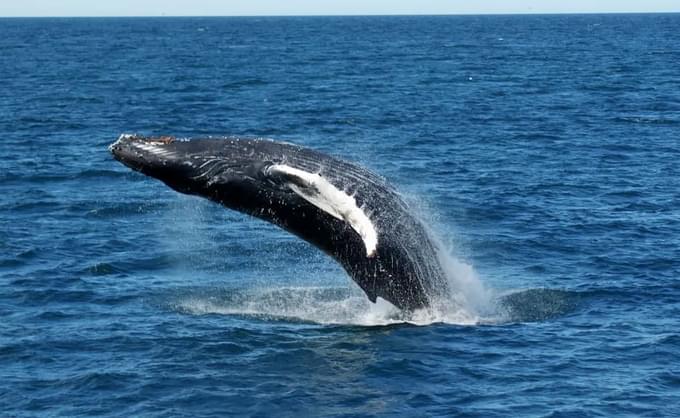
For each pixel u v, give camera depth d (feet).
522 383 182.70
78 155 466.70
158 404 174.91
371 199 208.64
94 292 244.83
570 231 307.58
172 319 222.69
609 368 189.37
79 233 309.22
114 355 198.29
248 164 213.46
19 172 415.23
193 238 306.76
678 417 168.45
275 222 218.18
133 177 407.44
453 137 530.68
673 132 544.21
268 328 215.72
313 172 207.62
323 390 180.55
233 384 183.21
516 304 231.50
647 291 240.94
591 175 406.62
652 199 356.38
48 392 180.24
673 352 197.06
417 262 214.28
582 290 242.78
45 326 216.74
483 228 315.37
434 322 215.72
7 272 261.65
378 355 196.75
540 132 545.85
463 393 178.60
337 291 249.75
